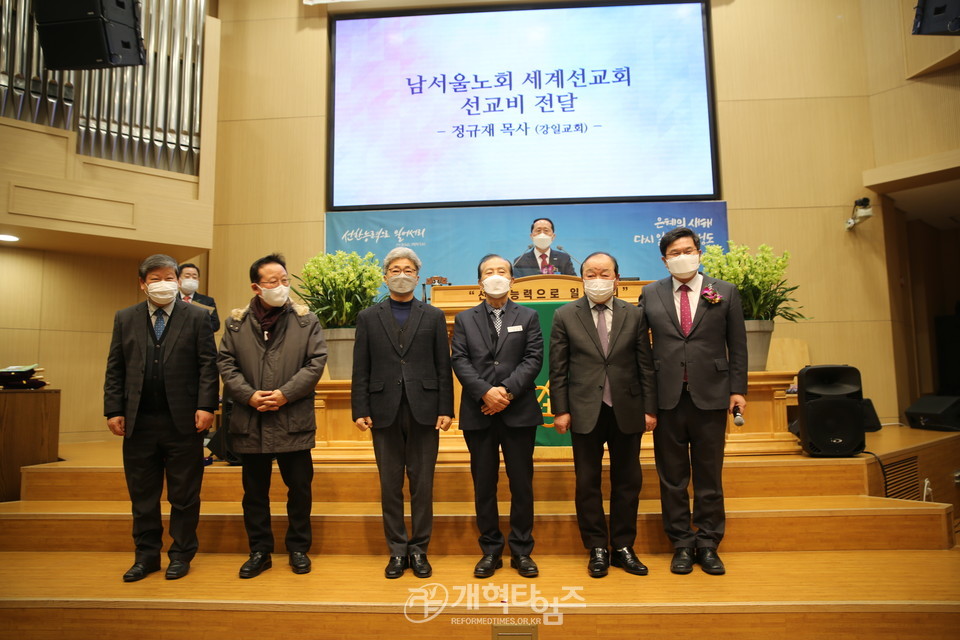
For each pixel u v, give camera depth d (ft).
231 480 10.35
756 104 18.88
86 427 17.21
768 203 18.56
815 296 18.29
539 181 18.89
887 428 17.22
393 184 19.12
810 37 18.97
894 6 18.17
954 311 23.67
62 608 7.07
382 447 8.15
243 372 8.25
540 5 19.40
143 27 16.60
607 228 18.54
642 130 18.88
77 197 15.20
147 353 8.20
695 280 8.52
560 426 8.21
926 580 7.34
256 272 8.36
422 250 18.79
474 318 8.46
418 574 7.81
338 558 8.80
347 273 11.39
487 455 8.09
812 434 10.52
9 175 14.39
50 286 16.89
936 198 19.36
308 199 19.26
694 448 8.18
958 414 16.97
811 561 8.21
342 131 19.40
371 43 19.65
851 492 9.98
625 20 19.22
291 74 19.75
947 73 17.21
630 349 8.19
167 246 16.70
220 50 19.66
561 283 11.68
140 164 16.37
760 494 9.96
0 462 11.00
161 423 8.15
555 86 19.13
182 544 8.13
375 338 8.32
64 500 10.75
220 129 19.71
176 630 6.97
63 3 11.67
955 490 13.87
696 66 19.02
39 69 14.99
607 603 6.77
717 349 8.16
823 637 6.58
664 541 8.76
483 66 19.34
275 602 6.93
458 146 19.12
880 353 18.07
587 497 8.05
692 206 18.54
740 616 6.63
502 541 8.14
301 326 8.48
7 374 11.51
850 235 18.42
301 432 8.13
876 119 18.40
